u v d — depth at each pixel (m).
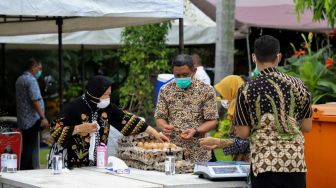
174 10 9.64
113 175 7.30
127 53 17.80
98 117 7.99
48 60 26.19
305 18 19.97
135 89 17.61
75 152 7.92
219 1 16.16
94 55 26.61
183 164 7.54
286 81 6.52
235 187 6.88
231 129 8.09
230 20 16.09
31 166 14.31
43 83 25.00
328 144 7.84
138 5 9.37
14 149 11.07
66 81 26.31
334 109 7.84
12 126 14.65
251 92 6.51
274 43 6.59
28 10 8.56
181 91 8.61
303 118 6.66
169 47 21.66
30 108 14.25
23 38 18.97
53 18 12.91
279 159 6.37
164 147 7.92
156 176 7.22
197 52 24.03
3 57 22.94
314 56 13.58
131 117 8.18
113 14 9.16
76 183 6.73
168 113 8.71
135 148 7.99
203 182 6.79
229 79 8.71
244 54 23.28
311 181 8.02
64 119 7.80
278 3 20.58
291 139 6.42
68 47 23.30
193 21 19.20
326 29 19.62
